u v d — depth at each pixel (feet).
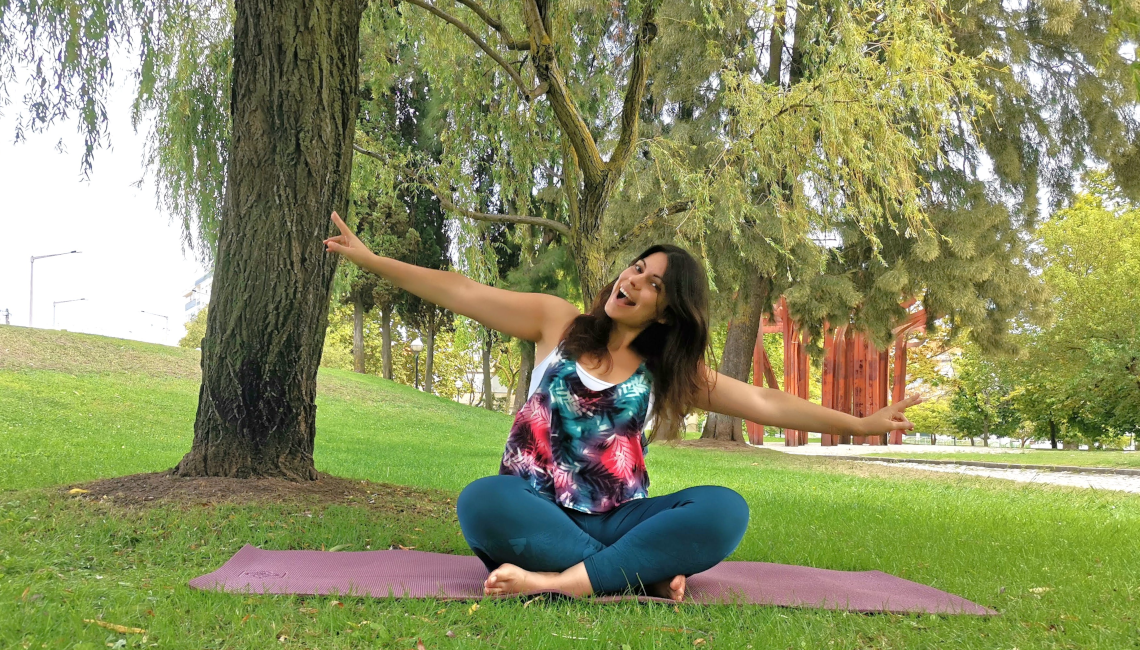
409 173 27.20
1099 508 26.71
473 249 27.81
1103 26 50.37
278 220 17.54
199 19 24.68
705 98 51.90
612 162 21.76
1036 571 13.43
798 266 48.19
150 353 63.05
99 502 15.26
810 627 8.96
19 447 29.84
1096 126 51.88
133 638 7.71
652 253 10.73
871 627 9.18
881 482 36.68
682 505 10.12
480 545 10.07
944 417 123.75
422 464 34.45
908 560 14.43
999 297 52.42
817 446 96.07
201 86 24.63
